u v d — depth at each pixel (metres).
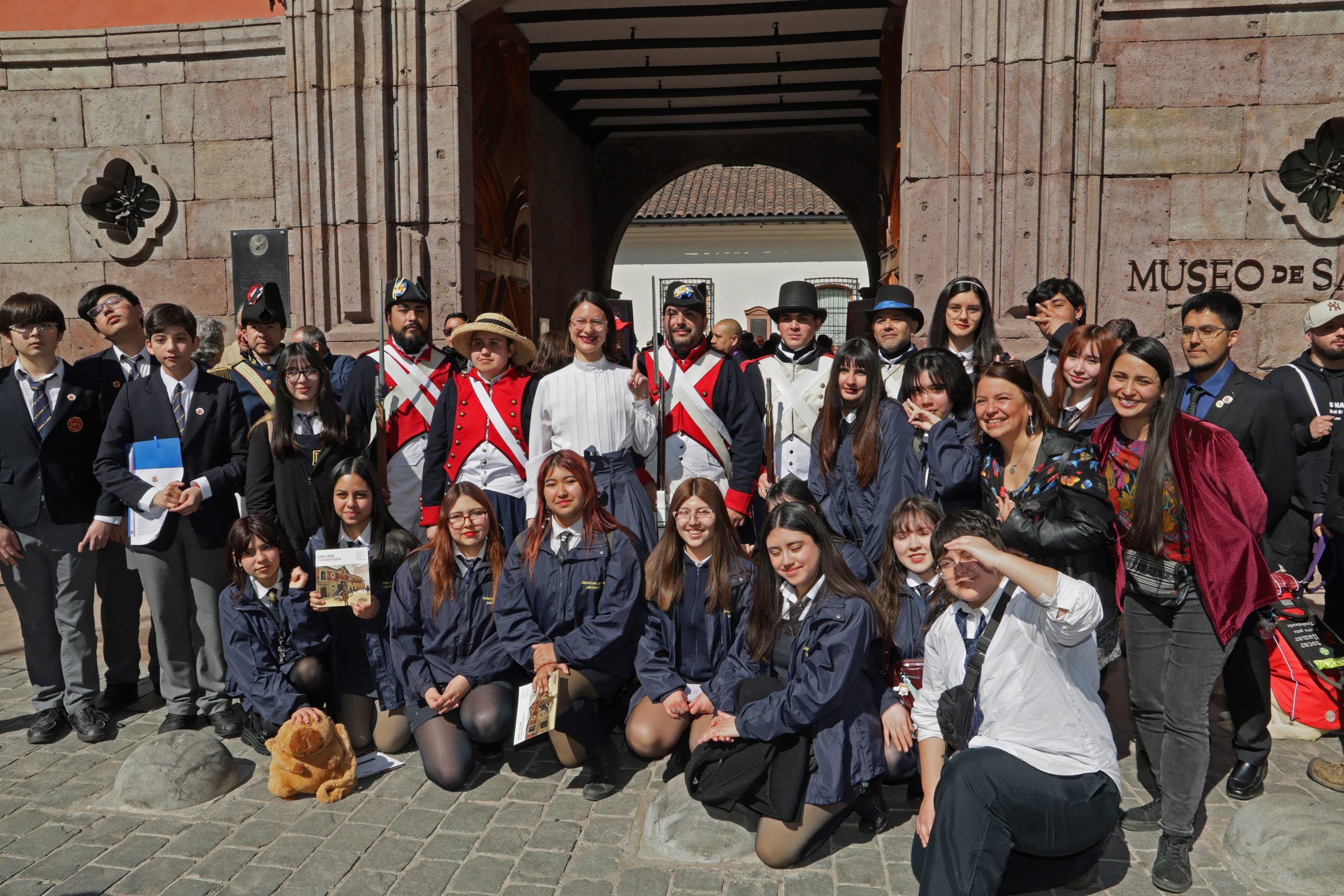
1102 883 3.08
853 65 10.92
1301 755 4.02
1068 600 2.52
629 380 4.57
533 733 3.52
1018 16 6.45
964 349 4.68
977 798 2.58
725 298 23.05
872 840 3.39
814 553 3.35
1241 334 6.73
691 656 3.81
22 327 4.24
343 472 4.14
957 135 6.61
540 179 12.05
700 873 3.17
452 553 4.00
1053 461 3.17
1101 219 6.73
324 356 5.99
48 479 4.25
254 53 7.43
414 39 6.98
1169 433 3.10
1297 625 4.21
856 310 7.93
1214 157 6.62
